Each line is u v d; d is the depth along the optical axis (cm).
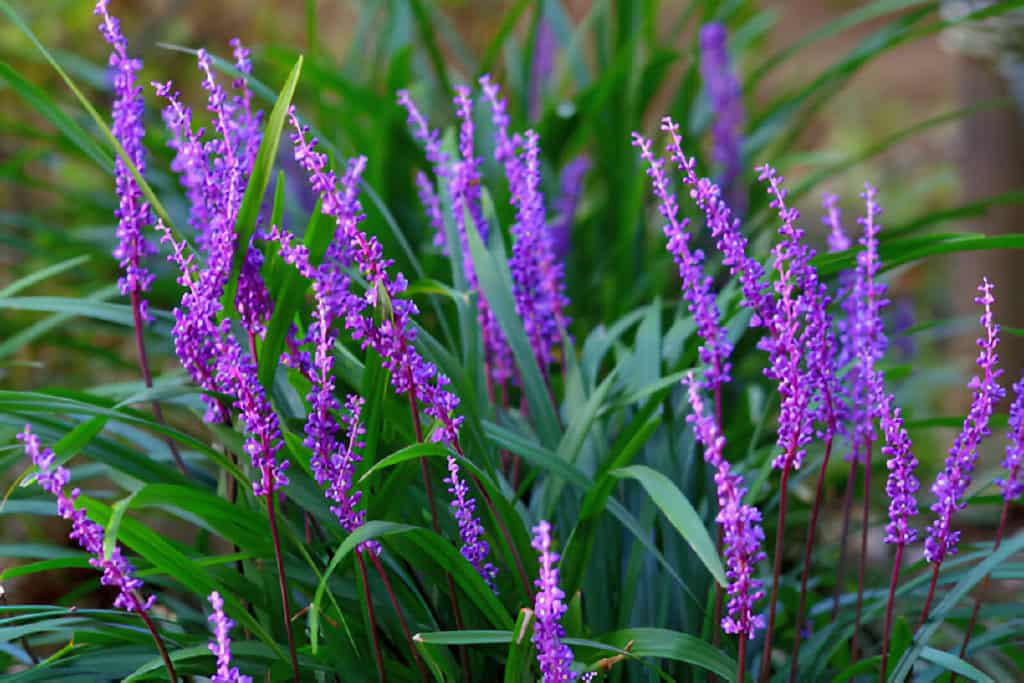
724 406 198
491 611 157
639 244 209
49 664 157
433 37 215
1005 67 241
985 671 180
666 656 155
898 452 156
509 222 189
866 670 163
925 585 172
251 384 153
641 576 167
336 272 157
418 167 204
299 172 205
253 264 158
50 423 161
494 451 167
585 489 161
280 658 158
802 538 194
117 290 175
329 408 155
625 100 219
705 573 167
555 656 151
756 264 157
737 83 213
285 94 155
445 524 162
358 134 209
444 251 175
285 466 153
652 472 154
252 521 157
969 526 223
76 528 149
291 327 165
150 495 152
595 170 244
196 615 170
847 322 167
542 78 253
